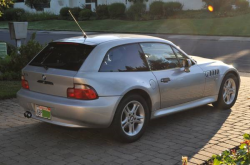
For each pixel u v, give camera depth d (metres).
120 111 4.93
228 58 14.94
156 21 31.92
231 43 20.64
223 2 30.88
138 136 5.24
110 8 35.78
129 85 5.00
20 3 44.06
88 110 4.62
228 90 6.90
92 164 4.44
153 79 5.41
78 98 4.68
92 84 4.68
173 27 28.62
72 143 5.17
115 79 4.91
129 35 5.83
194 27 27.77
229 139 5.27
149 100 5.40
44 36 27.56
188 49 18.42
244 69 12.16
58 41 5.44
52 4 41.28
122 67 5.12
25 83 5.39
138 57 5.40
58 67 4.98
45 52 5.45
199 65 6.38
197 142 5.17
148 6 35.41
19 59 10.36
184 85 5.91
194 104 6.25
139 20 33.62
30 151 4.88
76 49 5.12
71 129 5.78
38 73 5.07
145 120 5.32
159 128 5.85
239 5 30.98
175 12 32.97
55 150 4.91
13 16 42.44
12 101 7.65
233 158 3.98
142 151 4.85
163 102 5.61
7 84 9.22
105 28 31.44
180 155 4.70
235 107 7.09
